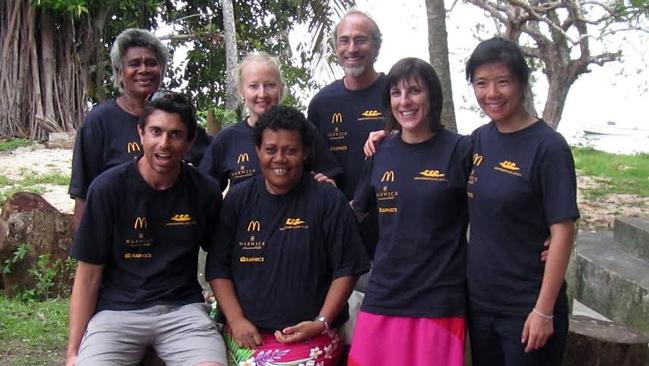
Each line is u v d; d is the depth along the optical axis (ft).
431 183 11.12
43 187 33.81
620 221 22.91
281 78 13.44
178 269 12.03
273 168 11.41
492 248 10.64
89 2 46.42
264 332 11.68
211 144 13.52
